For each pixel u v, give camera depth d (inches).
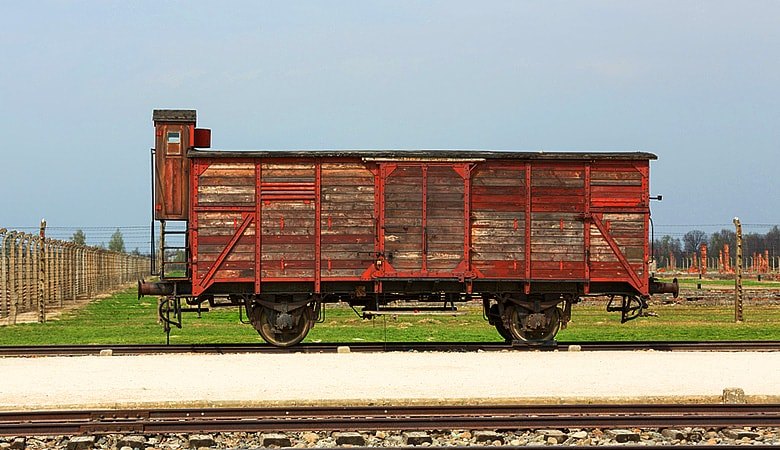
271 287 887.1
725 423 521.3
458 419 512.7
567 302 920.9
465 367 735.7
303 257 881.5
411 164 886.4
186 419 526.0
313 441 490.9
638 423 517.3
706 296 1873.8
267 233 880.9
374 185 886.4
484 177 895.7
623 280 906.7
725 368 733.9
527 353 833.5
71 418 526.0
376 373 701.3
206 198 877.8
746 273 3806.6
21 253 1545.3
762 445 458.9
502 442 491.2
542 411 549.6
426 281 894.4
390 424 509.4
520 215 897.5
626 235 908.0
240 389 625.6
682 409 554.3
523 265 897.5
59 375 693.3
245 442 490.0
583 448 455.2
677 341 920.3
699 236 6053.2
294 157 880.9
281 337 897.5
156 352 848.3
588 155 900.6
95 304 1903.3
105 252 2566.4
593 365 749.9
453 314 912.9
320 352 855.1
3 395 604.1
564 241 901.8
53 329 1212.5
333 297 916.6
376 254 882.1
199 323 1305.4
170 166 900.0
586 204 903.1
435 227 888.3
